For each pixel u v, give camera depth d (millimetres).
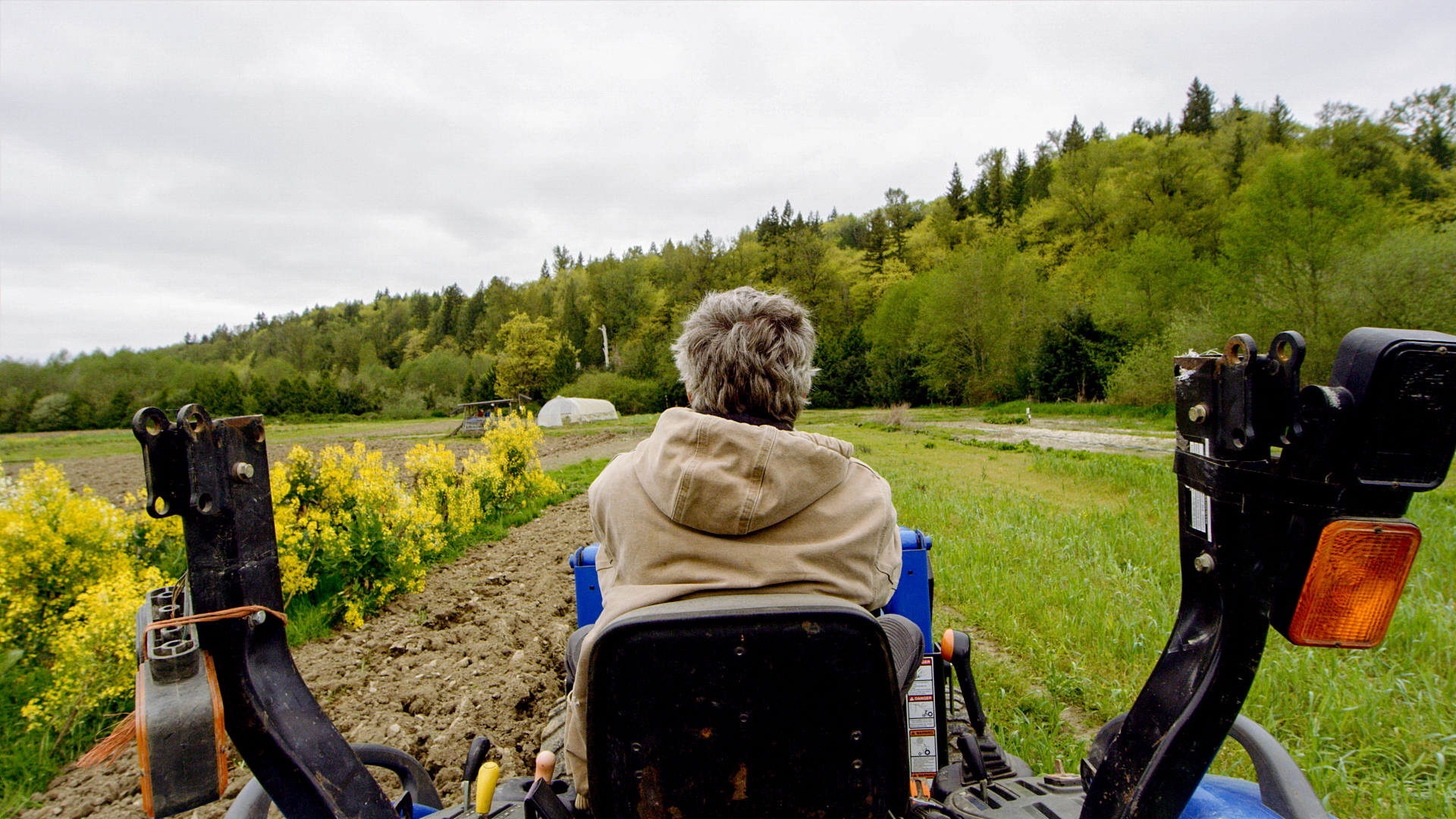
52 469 4543
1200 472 1175
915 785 2326
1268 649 3855
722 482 1298
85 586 4258
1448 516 7559
